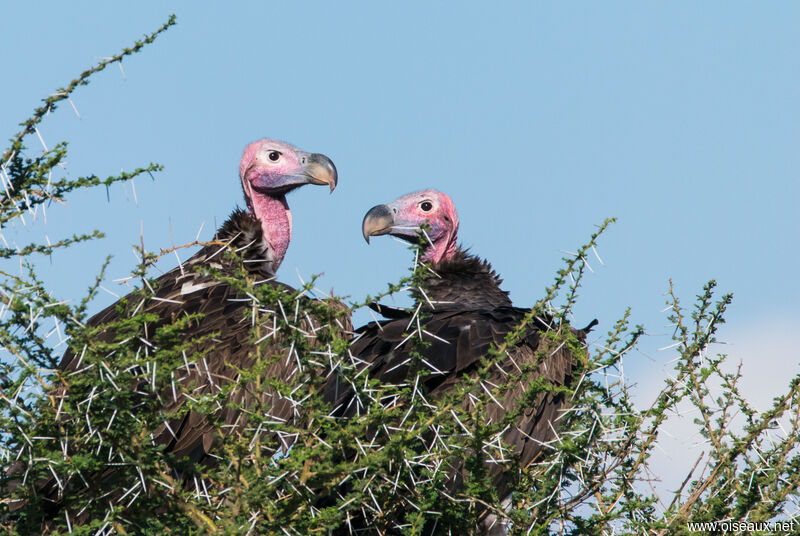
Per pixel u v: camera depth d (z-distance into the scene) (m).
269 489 6.20
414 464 6.97
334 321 7.03
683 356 8.58
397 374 10.66
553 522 8.07
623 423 8.51
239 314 11.39
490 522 9.45
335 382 10.76
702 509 7.75
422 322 11.28
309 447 6.52
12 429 6.51
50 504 7.38
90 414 6.47
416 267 6.71
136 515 6.68
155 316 6.55
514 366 10.81
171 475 7.43
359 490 6.70
